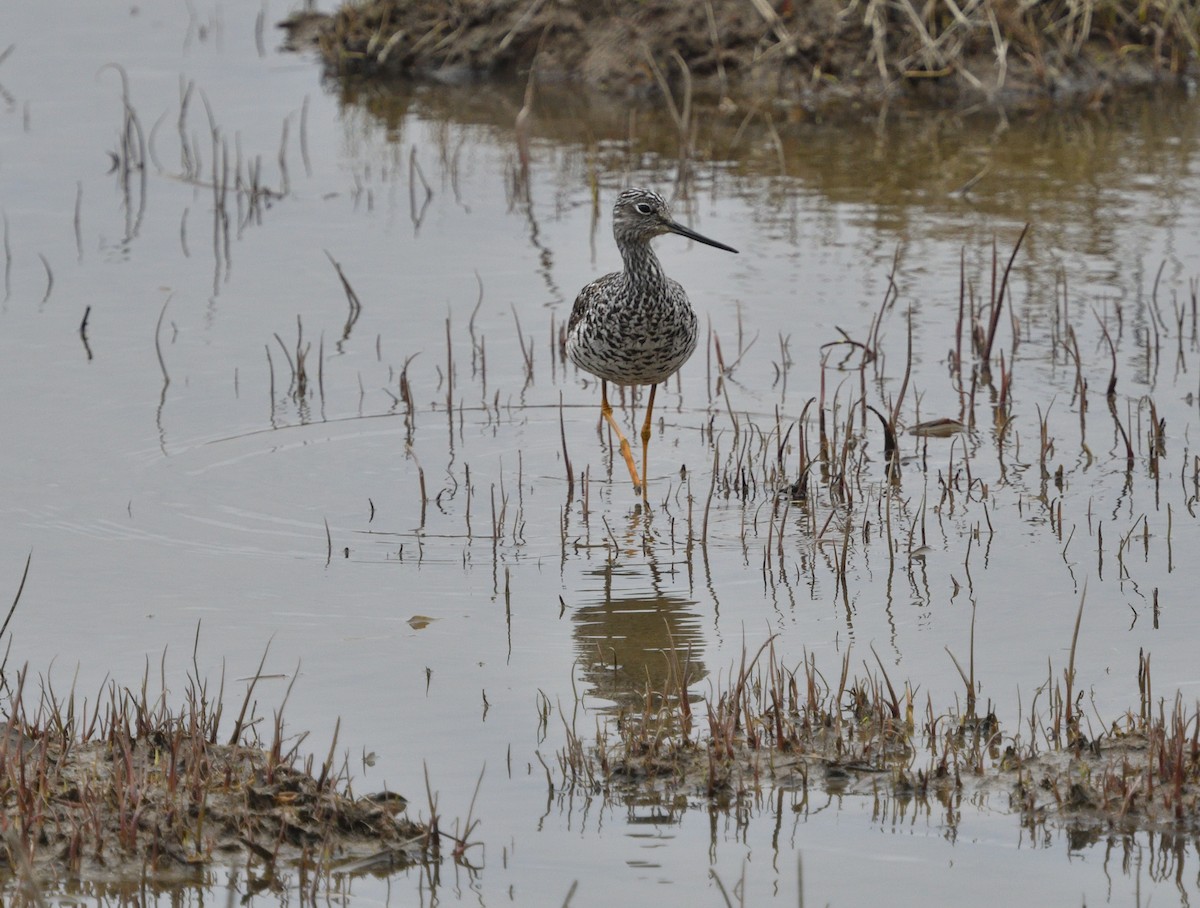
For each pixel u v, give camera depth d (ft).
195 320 56.18
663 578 38.68
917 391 50.37
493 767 29.86
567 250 63.31
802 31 84.79
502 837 27.58
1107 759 29.27
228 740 30.58
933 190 69.05
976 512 41.91
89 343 53.78
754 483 44.21
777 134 77.92
